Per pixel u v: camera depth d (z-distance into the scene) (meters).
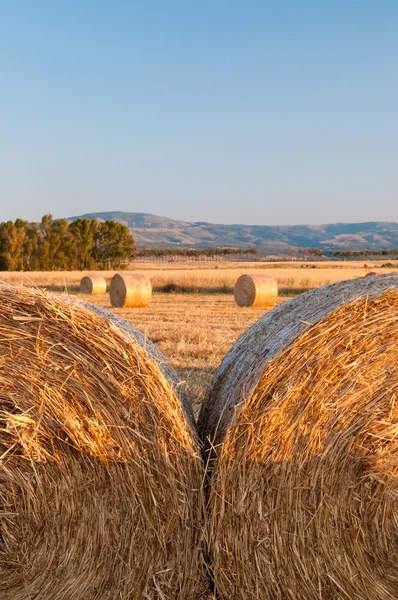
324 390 3.75
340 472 3.82
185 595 3.74
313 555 3.76
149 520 3.72
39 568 3.80
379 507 3.95
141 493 3.72
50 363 3.74
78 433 3.73
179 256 139.38
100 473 3.75
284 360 3.71
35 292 3.76
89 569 3.75
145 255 135.12
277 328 4.32
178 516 3.73
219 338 12.90
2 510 3.86
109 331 3.72
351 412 3.79
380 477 3.91
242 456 3.69
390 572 3.94
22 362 3.75
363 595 3.81
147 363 3.72
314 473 3.76
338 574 3.79
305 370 3.72
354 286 4.27
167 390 3.75
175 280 35.94
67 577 3.75
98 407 3.72
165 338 12.92
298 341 3.71
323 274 40.84
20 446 3.80
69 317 3.71
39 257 68.12
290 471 3.73
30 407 3.76
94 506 3.76
